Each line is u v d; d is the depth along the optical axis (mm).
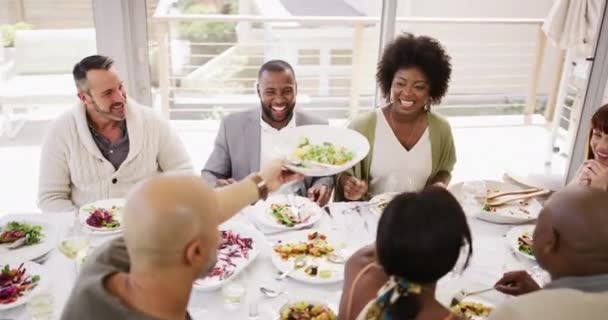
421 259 989
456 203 1031
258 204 2102
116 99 2217
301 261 1725
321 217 2059
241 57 4285
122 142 2348
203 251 966
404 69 2240
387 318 1038
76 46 3105
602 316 1003
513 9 4926
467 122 4996
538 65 4758
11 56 3172
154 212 919
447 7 4730
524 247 1867
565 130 4109
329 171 1697
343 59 4590
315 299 1528
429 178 2438
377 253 1063
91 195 2346
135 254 941
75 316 965
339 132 2076
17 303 1509
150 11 3006
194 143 4105
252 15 4016
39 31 3068
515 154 4414
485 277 1710
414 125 2389
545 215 1156
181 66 4012
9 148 3504
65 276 1668
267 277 1676
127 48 2998
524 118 5043
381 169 2383
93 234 1892
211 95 4371
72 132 2279
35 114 3373
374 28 4176
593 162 2139
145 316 939
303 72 4598
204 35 3963
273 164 1427
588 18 3537
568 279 1100
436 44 2307
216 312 1499
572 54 3846
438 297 1571
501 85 5238
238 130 2500
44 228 1928
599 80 3533
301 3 4523
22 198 3281
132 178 2383
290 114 2492
